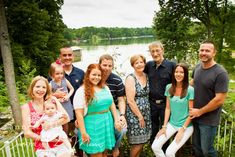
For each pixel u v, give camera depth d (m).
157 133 4.85
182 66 4.33
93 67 4.04
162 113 4.79
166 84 4.69
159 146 4.51
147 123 4.69
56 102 4.09
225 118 4.84
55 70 4.61
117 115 4.40
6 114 13.91
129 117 4.63
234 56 27.64
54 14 21.45
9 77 11.45
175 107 4.48
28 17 17.80
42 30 19.41
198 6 26.16
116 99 4.60
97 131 4.18
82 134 4.13
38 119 3.95
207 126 4.32
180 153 5.08
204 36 26.55
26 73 14.39
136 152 4.77
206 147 4.40
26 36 18.53
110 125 4.31
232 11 25.06
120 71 5.86
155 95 4.74
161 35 27.47
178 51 25.89
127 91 4.55
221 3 25.50
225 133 4.72
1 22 11.08
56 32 21.88
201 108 4.25
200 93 4.31
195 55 13.44
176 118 4.51
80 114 4.12
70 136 5.05
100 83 4.20
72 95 4.87
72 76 4.88
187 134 4.43
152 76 4.73
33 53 18.70
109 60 4.25
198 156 4.72
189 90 4.37
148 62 4.86
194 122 4.54
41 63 20.05
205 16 26.64
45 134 3.89
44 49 20.67
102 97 4.15
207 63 4.22
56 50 21.42
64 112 4.05
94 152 4.20
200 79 4.30
